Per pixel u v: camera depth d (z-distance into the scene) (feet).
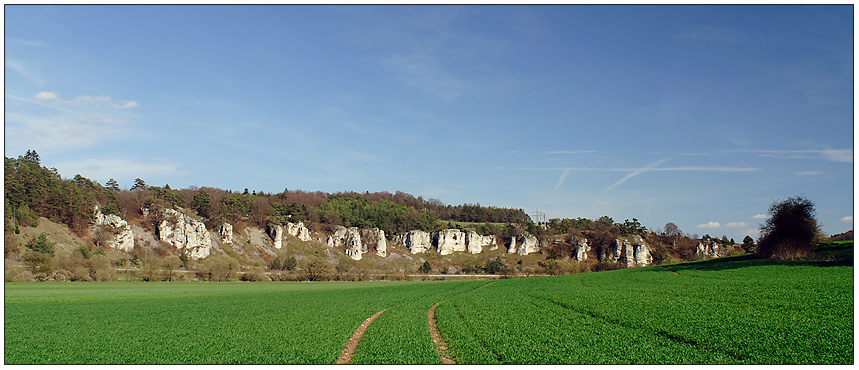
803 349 70.23
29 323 113.29
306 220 574.56
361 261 526.57
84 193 420.36
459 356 75.92
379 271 414.62
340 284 287.48
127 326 108.58
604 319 101.91
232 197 557.33
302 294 192.34
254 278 321.93
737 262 208.54
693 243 578.66
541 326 97.04
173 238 430.20
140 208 464.24
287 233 537.65
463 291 180.14
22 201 348.38
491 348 80.18
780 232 203.92
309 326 105.19
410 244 588.50
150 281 283.59
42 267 248.93
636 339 82.79
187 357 78.64
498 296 152.05
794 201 202.39
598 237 592.19
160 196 496.64
